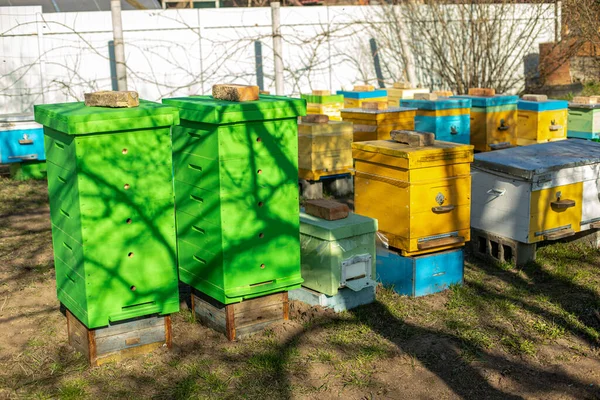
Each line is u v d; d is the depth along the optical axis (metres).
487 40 13.70
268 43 12.52
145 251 4.67
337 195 9.20
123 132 4.44
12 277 6.53
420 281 6.00
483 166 6.69
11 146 9.91
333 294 5.53
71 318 5.03
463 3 13.76
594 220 6.87
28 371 4.75
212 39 12.12
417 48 14.07
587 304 5.78
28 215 8.59
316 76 13.03
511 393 4.50
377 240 6.17
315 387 4.55
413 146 5.96
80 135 4.28
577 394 4.48
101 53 11.59
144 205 4.61
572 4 13.34
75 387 4.48
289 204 5.14
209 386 4.54
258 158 4.91
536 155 6.85
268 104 4.82
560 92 13.99
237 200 4.87
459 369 4.79
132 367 4.78
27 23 11.12
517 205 6.50
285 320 5.43
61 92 11.47
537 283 6.30
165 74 11.91
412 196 5.75
